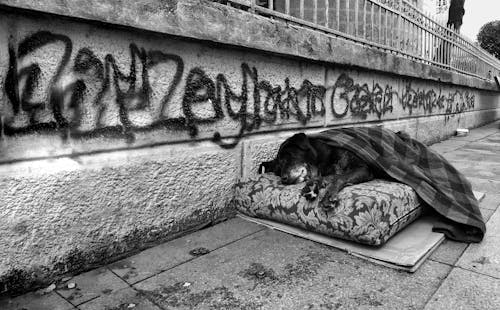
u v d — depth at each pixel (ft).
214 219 11.45
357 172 10.82
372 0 18.61
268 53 12.47
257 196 11.30
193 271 8.68
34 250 7.84
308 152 11.41
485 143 28.63
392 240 9.89
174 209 10.33
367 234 9.12
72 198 8.31
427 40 26.30
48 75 7.91
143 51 9.39
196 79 10.63
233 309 7.25
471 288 7.85
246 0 11.72
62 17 7.72
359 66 16.84
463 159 22.16
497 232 10.80
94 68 8.56
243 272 8.62
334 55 15.12
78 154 8.46
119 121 9.11
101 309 7.26
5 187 7.37
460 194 11.68
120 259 9.26
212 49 10.96
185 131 10.51
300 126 14.55
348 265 8.90
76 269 8.51
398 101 22.11
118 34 8.89
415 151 13.12
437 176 12.28
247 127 12.32
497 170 18.95
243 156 12.25
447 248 9.82
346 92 17.02
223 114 11.49
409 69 21.86
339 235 9.61
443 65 28.99
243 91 12.05
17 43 7.45
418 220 11.28
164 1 9.18
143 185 9.57
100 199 8.78
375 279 8.27
